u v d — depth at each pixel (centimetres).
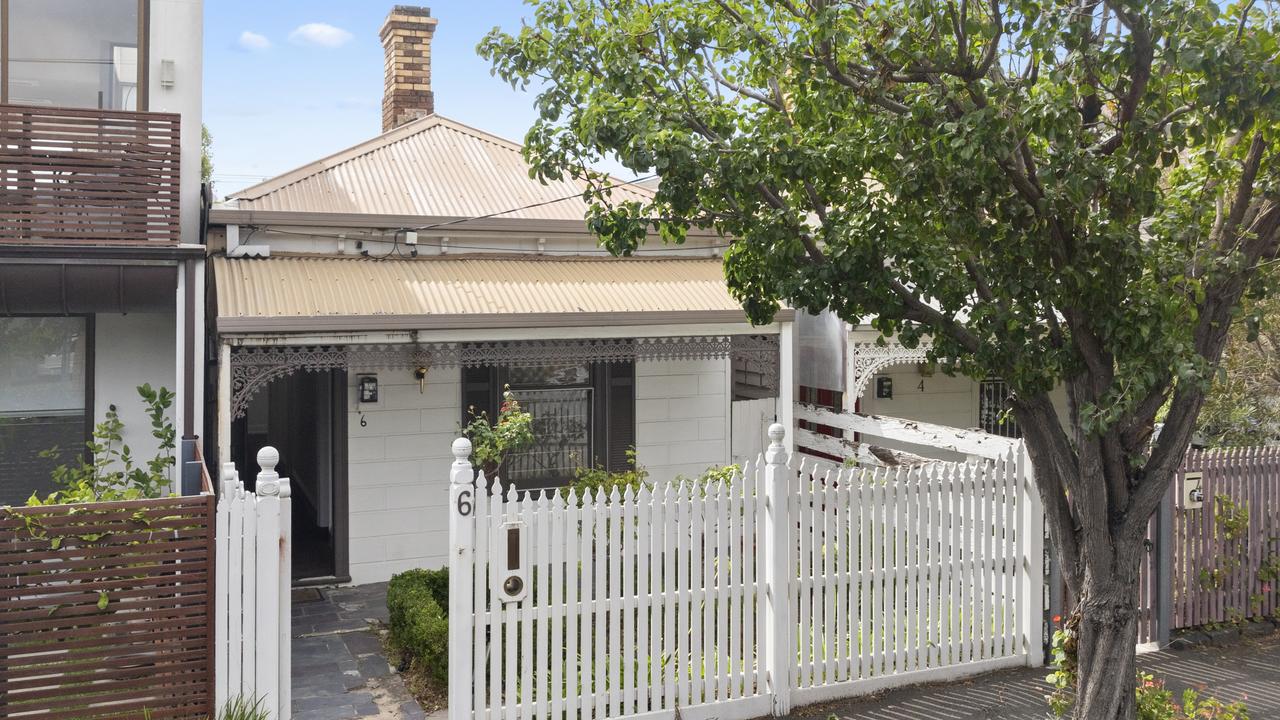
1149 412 658
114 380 1109
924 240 696
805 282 697
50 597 649
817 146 720
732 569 796
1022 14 608
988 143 597
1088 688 686
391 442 1224
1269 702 838
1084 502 679
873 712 814
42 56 1085
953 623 887
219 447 1035
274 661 693
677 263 1380
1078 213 636
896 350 1380
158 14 1126
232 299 1062
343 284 1145
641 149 672
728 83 781
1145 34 596
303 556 1292
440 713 802
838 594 841
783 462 804
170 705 673
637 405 1348
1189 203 709
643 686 768
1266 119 604
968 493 891
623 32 726
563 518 743
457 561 711
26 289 989
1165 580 968
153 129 1016
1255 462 1024
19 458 1082
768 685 808
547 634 743
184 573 675
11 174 963
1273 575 1032
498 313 1121
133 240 1006
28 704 646
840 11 651
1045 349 662
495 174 1392
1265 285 673
